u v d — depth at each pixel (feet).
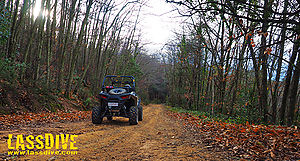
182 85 94.27
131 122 23.66
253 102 30.91
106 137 15.28
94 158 9.71
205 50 45.44
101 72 70.18
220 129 18.53
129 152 11.18
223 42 31.48
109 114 24.44
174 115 47.19
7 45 38.65
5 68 30.58
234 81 38.78
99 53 68.74
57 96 40.42
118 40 71.92
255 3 15.64
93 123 23.82
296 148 10.96
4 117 22.48
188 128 22.53
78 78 53.62
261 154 10.47
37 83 37.45
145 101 142.10
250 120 29.50
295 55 22.77
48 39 42.37
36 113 29.53
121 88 25.32
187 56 51.08
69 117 28.96
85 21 47.62
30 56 43.32
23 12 38.63
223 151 11.66
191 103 83.92
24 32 54.60
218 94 42.50
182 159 10.07
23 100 29.66
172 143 13.88
